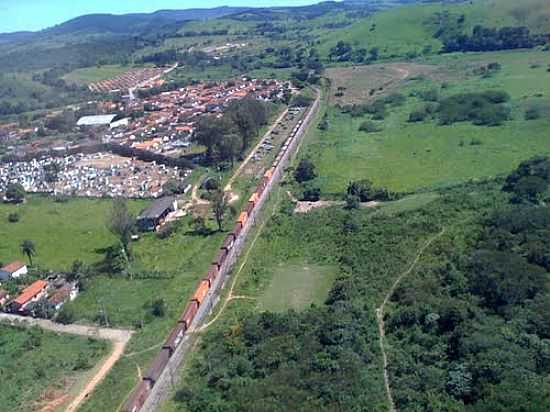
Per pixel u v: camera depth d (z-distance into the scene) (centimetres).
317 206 15912
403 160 18850
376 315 9744
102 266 13388
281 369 8325
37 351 10106
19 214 17388
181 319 9962
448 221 13100
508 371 7088
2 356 10000
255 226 14638
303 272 12238
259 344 9294
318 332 9231
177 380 8825
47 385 9075
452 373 7406
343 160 19500
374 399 7381
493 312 8938
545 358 7331
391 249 12144
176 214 16338
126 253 13575
